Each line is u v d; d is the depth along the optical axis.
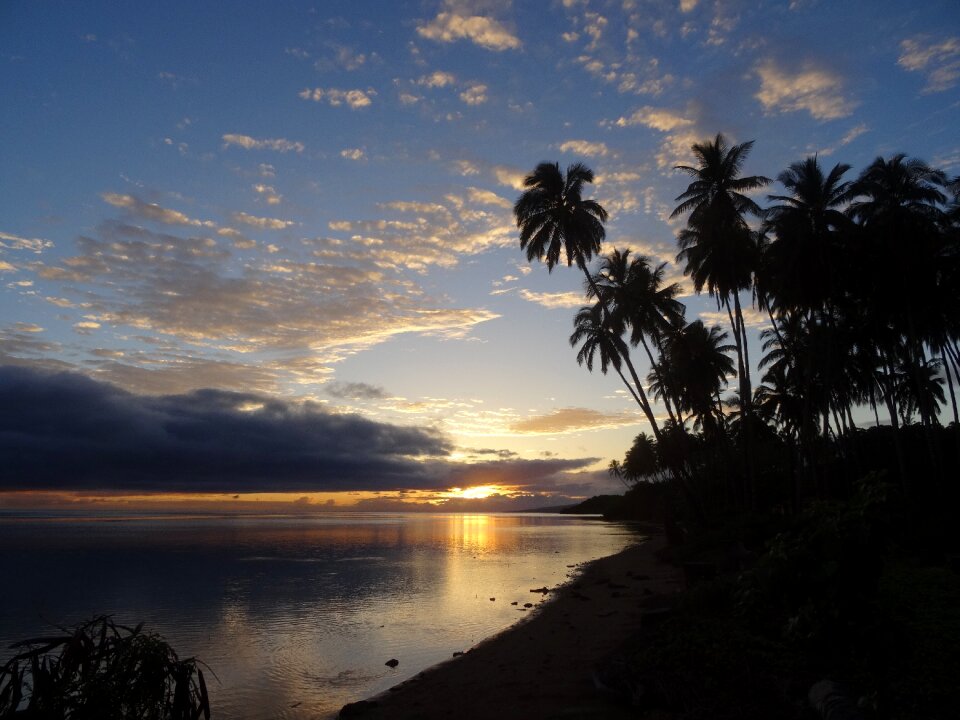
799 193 32.97
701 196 37.06
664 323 41.88
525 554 38.94
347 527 87.81
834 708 5.98
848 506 5.70
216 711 9.67
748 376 38.72
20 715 4.21
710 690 7.37
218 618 17.52
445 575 27.75
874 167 33.56
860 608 5.61
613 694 8.09
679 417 46.22
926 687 6.75
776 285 35.00
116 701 4.30
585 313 43.84
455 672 11.04
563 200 37.72
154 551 42.12
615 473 119.31
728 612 10.55
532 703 8.50
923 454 47.00
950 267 33.09
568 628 14.16
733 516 36.53
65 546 47.06
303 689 10.83
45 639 4.52
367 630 15.83
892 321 37.16
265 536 62.44
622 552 36.91
